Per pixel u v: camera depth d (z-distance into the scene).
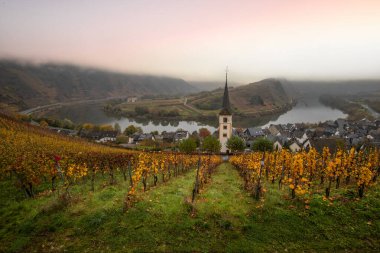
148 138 128.62
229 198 18.95
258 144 76.12
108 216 14.62
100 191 20.91
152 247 12.12
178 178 29.36
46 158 27.67
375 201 16.02
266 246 12.34
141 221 14.20
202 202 17.16
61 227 13.79
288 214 15.03
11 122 68.25
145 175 22.50
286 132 135.50
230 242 12.61
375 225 13.67
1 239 13.16
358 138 101.69
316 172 25.83
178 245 12.32
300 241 12.77
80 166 25.50
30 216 15.22
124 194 18.88
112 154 37.06
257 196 18.45
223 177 33.00
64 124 159.50
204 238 12.93
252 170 29.91
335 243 12.56
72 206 16.23
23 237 13.06
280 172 25.97
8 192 20.94
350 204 15.83
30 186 20.11
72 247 12.18
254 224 14.13
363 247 12.23
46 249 12.12
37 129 78.25
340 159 20.72
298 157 20.09
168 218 14.52
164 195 18.77
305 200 16.75
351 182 22.78
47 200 18.48
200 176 26.42
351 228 13.63
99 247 12.15
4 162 25.31
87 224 13.85
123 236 12.92
